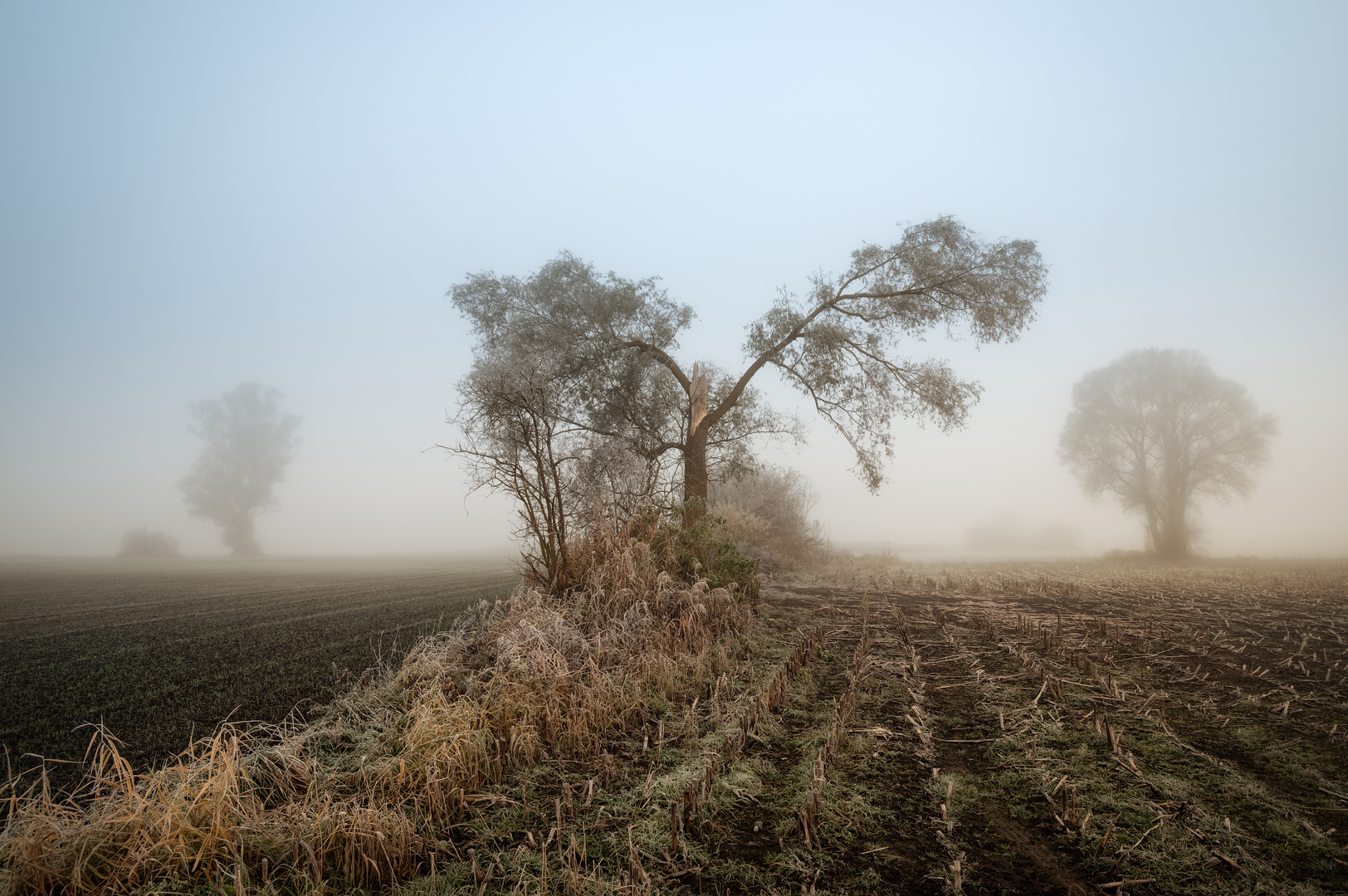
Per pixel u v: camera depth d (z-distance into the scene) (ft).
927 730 18.75
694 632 28.91
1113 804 13.70
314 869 11.03
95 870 10.37
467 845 12.62
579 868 11.31
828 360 61.93
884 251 61.57
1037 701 21.38
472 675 21.04
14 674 26.61
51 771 15.85
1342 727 18.53
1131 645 30.94
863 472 65.21
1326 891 10.32
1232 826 12.50
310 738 17.83
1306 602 47.19
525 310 62.69
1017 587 59.21
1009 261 58.95
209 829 11.62
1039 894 10.57
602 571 30.76
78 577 89.25
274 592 64.75
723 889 10.86
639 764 16.67
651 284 64.59
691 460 62.03
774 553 77.61
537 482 33.78
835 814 13.55
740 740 17.16
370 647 32.14
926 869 11.39
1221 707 20.70
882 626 37.73
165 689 23.97
